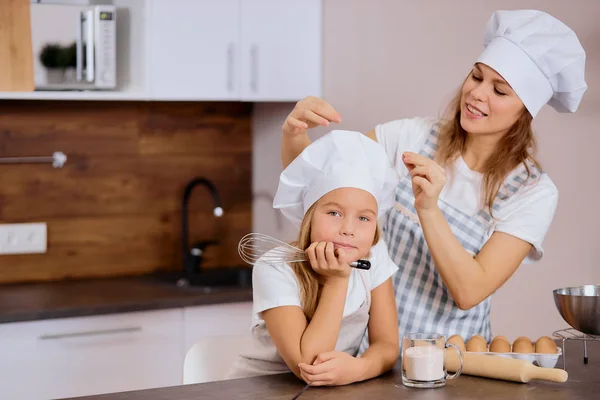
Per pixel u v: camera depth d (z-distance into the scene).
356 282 1.89
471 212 2.13
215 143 4.04
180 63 3.44
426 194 1.87
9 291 3.49
